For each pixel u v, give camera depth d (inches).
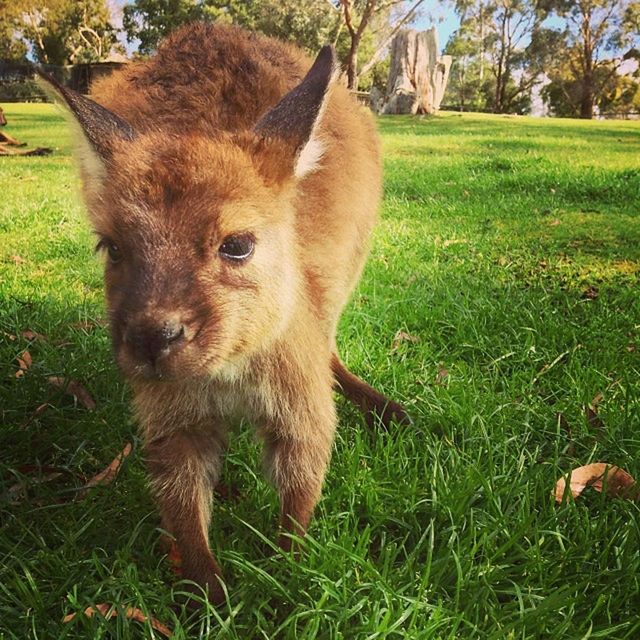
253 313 14.6
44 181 57.7
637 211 49.1
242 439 20.6
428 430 20.8
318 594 15.0
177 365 13.2
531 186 58.9
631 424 20.7
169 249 13.6
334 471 19.2
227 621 13.8
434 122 141.8
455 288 32.3
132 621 14.4
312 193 18.4
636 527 16.2
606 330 27.3
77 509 17.5
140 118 18.2
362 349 25.9
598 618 14.5
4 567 15.2
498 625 13.8
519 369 25.0
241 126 17.7
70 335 25.7
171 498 16.1
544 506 17.4
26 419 21.0
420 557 16.7
